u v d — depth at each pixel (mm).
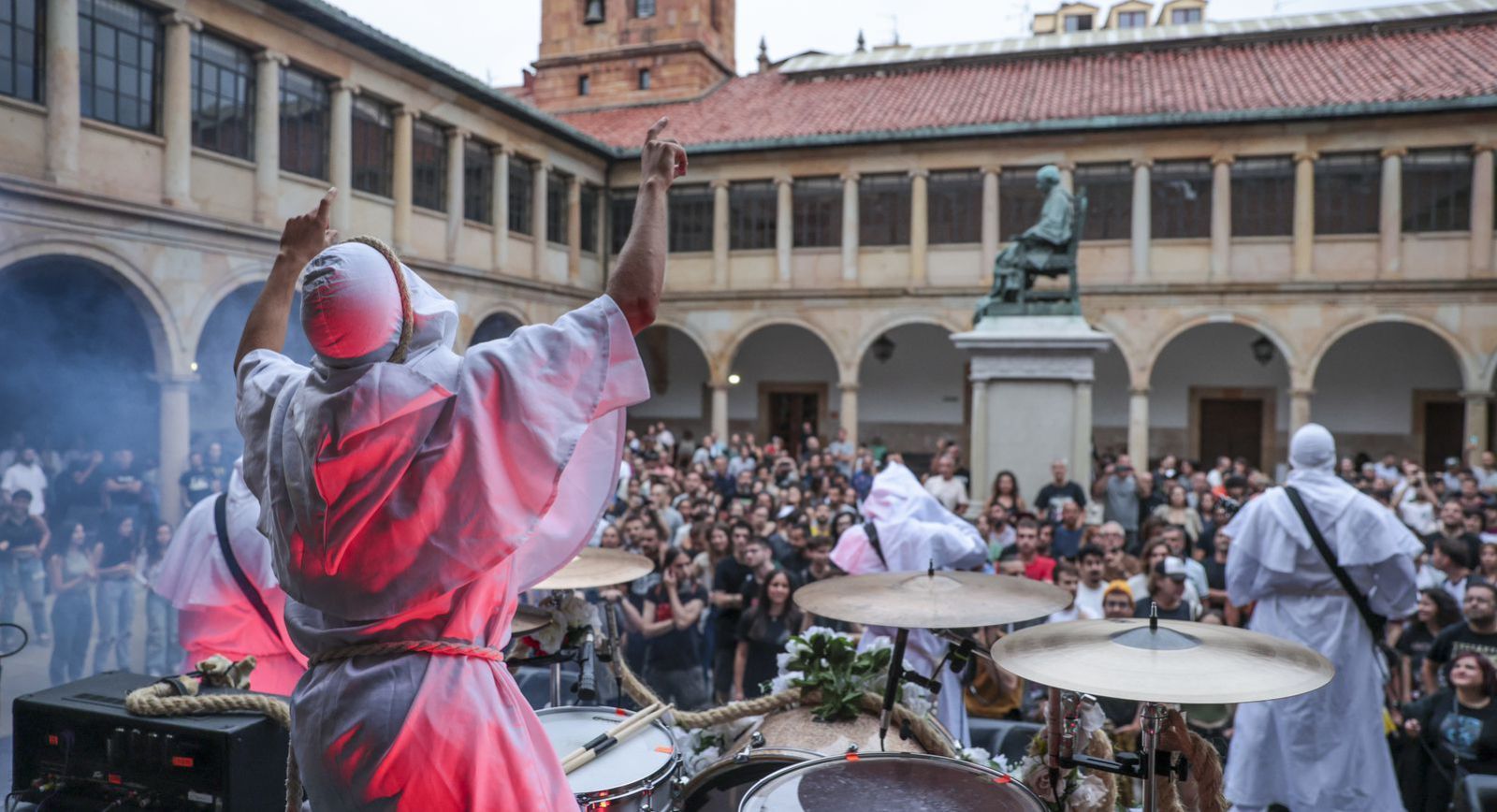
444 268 23719
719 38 38094
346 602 1877
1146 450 27250
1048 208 13461
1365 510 5871
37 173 15055
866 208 29000
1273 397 28922
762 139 28641
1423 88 25219
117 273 16234
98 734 3342
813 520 11680
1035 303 13484
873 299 28609
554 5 37812
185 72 17234
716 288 29859
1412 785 6391
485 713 1900
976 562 6645
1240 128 25812
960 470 17797
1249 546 6223
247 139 18891
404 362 1893
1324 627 6004
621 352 1916
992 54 32469
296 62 19781
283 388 2111
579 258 29672
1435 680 6848
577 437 1856
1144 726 3215
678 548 8391
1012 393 13320
